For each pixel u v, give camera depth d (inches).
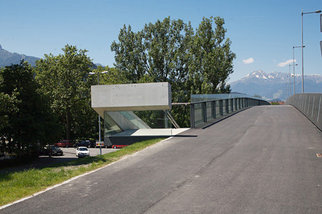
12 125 1186.6
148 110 975.6
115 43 2155.5
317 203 284.5
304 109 1288.1
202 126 1045.8
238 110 1728.6
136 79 2119.8
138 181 384.8
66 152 1784.0
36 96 1325.0
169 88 936.3
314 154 524.4
